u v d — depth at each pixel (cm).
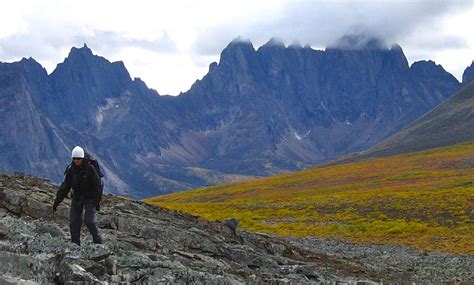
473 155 18638
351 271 3469
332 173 19012
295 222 7719
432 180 13700
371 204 8631
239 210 9562
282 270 2767
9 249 1903
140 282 1884
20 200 2952
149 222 3197
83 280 1652
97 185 2109
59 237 2266
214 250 2909
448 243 5566
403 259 4441
